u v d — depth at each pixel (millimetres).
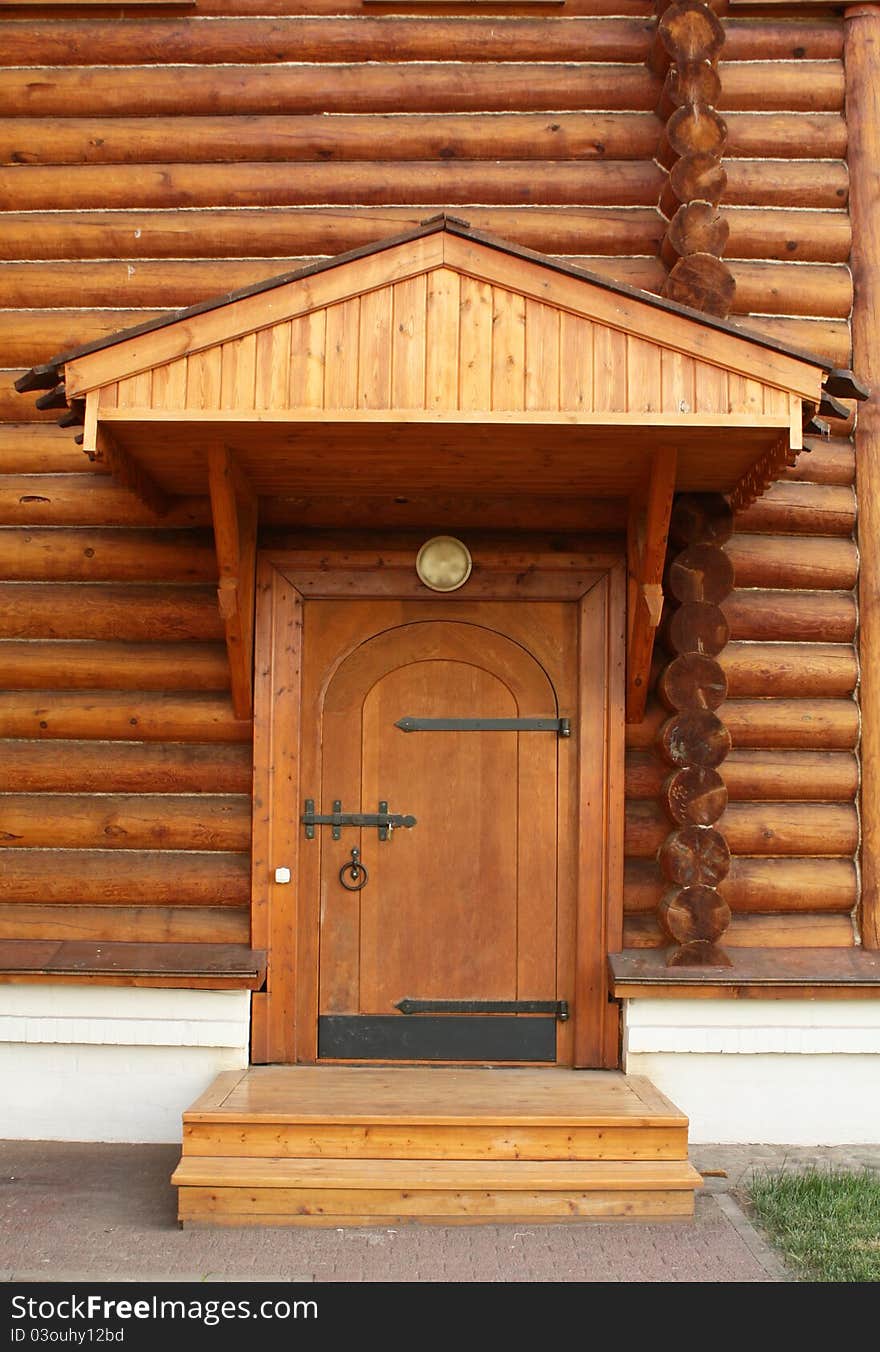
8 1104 5863
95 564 6074
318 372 4848
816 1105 5832
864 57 6324
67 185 6258
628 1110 5117
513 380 4859
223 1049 5848
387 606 6105
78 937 5973
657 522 5344
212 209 6273
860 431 6211
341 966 6000
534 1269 4426
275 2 6320
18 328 6191
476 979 6016
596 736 6023
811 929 6023
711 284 5824
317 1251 4574
